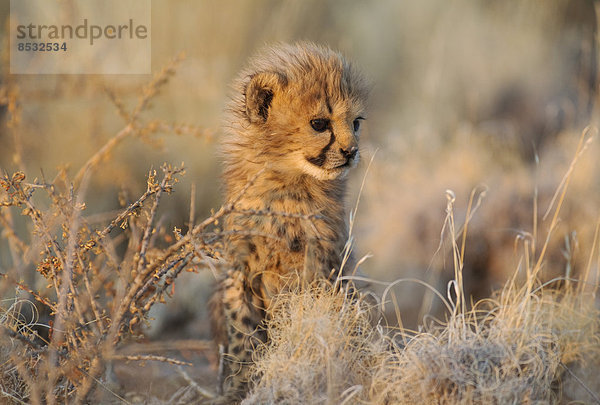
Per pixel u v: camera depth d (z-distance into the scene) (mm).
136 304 7469
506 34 21109
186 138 13617
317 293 8680
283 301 8609
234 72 16094
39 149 12648
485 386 7211
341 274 9445
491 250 12914
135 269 7395
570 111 17797
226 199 9820
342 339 7773
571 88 19453
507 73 19969
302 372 7387
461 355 7461
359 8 21359
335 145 9281
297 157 9320
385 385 7461
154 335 11352
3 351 7512
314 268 9156
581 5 22312
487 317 8516
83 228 7617
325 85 9320
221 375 9281
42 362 7555
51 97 12656
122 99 13062
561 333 8484
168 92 14008
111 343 6941
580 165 14016
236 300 9133
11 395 7133
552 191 13508
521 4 21828
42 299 7531
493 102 19516
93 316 8258
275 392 7395
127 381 9125
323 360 7496
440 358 7375
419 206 14164
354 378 7566
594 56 19562
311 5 19609
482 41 20859
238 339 9078
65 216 7375
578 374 8594
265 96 9359
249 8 17344
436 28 20984
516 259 12305
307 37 18719
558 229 12477
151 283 7301
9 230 8164
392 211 14344
